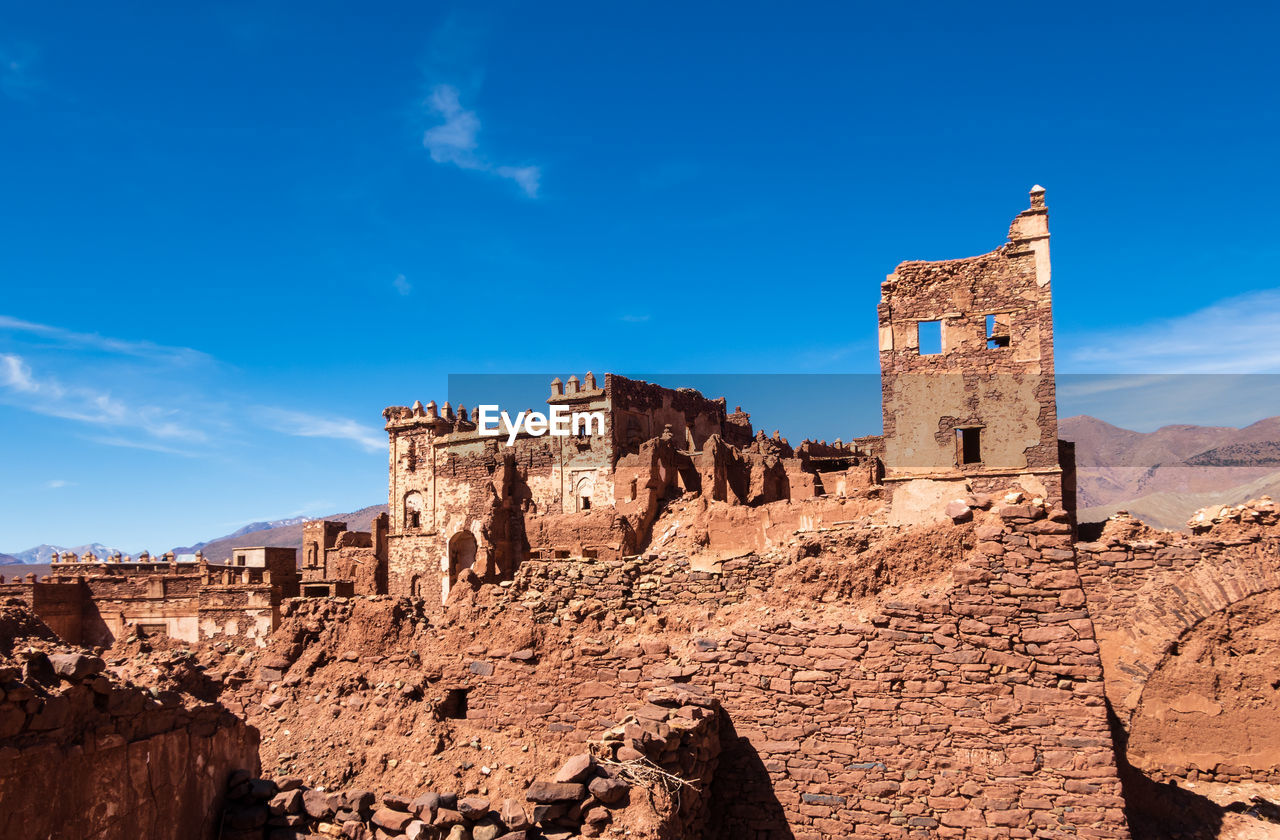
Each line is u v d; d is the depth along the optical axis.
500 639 17.11
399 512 74.25
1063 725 13.26
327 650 18.09
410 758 15.47
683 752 13.19
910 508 31.61
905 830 13.66
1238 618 29.67
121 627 52.59
